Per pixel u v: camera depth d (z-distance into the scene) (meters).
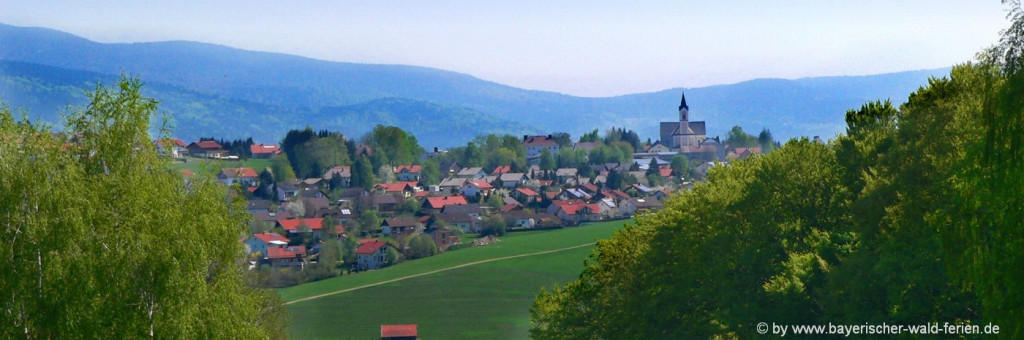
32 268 31.02
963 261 25.05
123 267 31.92
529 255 167.88
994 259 23.17
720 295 44.66
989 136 23.08
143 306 32.31
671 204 55.19
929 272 32.25
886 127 49.81
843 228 43.28
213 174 37.88
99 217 32.75
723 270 44.16
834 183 45.62
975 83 36.88
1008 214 22.62
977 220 24.05
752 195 46.16
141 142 35.78
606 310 58.97
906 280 33.06
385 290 141.88
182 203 36.19
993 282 23.17
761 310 40.03
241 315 36.62
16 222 31.47
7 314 30.53
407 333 111.31
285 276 153.38
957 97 40.72
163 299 32.53
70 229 31.41
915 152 39.31
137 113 35.53
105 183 33.84
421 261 166.50
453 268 157.75
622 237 61.66
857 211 40.03
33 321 30.83
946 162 35.03
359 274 156.88
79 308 30.91
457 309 127.62
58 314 30.67
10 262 30.83
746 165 55.38
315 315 125.88
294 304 134.25
